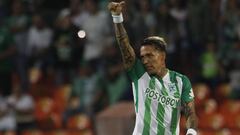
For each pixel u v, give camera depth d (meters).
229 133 39.06
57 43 44.84
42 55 45.62
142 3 41.84
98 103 41.34
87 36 43.00
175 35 41.22
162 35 40.97
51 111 44.19
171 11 41.91
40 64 45.66
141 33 41.12
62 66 44.78
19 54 46.12
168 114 21.34
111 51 42.12
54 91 44.84
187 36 41.38
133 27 41.22
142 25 41.25
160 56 21.39
